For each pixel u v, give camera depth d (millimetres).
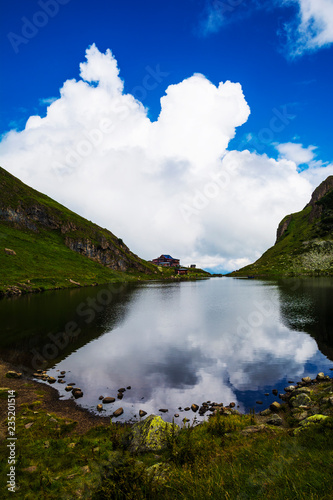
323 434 9930
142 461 10914
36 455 12016
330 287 104625
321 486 6098
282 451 9141
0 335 38000
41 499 8492
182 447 10930
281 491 6285
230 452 10242
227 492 6551
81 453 12180
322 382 22406
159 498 7137
